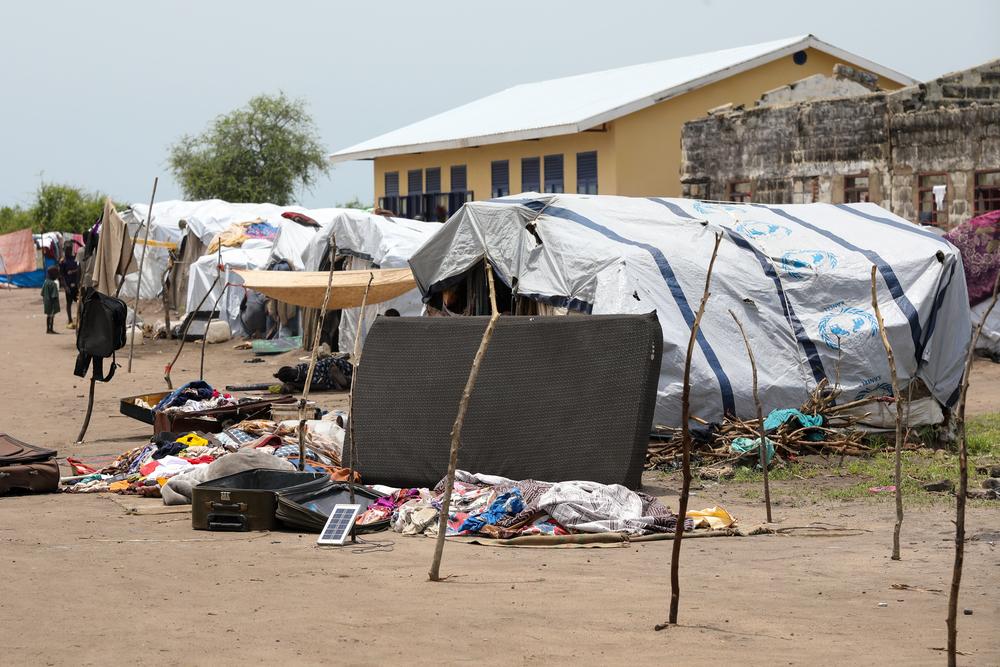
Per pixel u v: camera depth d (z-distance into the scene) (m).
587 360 12.80
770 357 16.09
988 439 16.72
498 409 12.95
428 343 13.67
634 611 7.32
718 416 15.35
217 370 27.38
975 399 21.28
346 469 13.06
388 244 27.55
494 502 10.94
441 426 13.10
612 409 12.47
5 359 30.28
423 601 7.61
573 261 16.39
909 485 13.18
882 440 16.30
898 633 6.74
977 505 11.80
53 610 7.31
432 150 42.00
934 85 28.61
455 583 8.25
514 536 10.32
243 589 8.00
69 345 33.88
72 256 46.03
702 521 10.84
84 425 18.02
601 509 10.73
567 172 38.09
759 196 32.12
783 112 31.36
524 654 6.24
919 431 16.70
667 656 6.18
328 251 29.41
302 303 22.95
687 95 36.75
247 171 71.81
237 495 10.71
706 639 6.56
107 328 17.89
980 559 9.16
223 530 10.73
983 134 27.19
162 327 34.78
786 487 13.40
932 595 7.86
